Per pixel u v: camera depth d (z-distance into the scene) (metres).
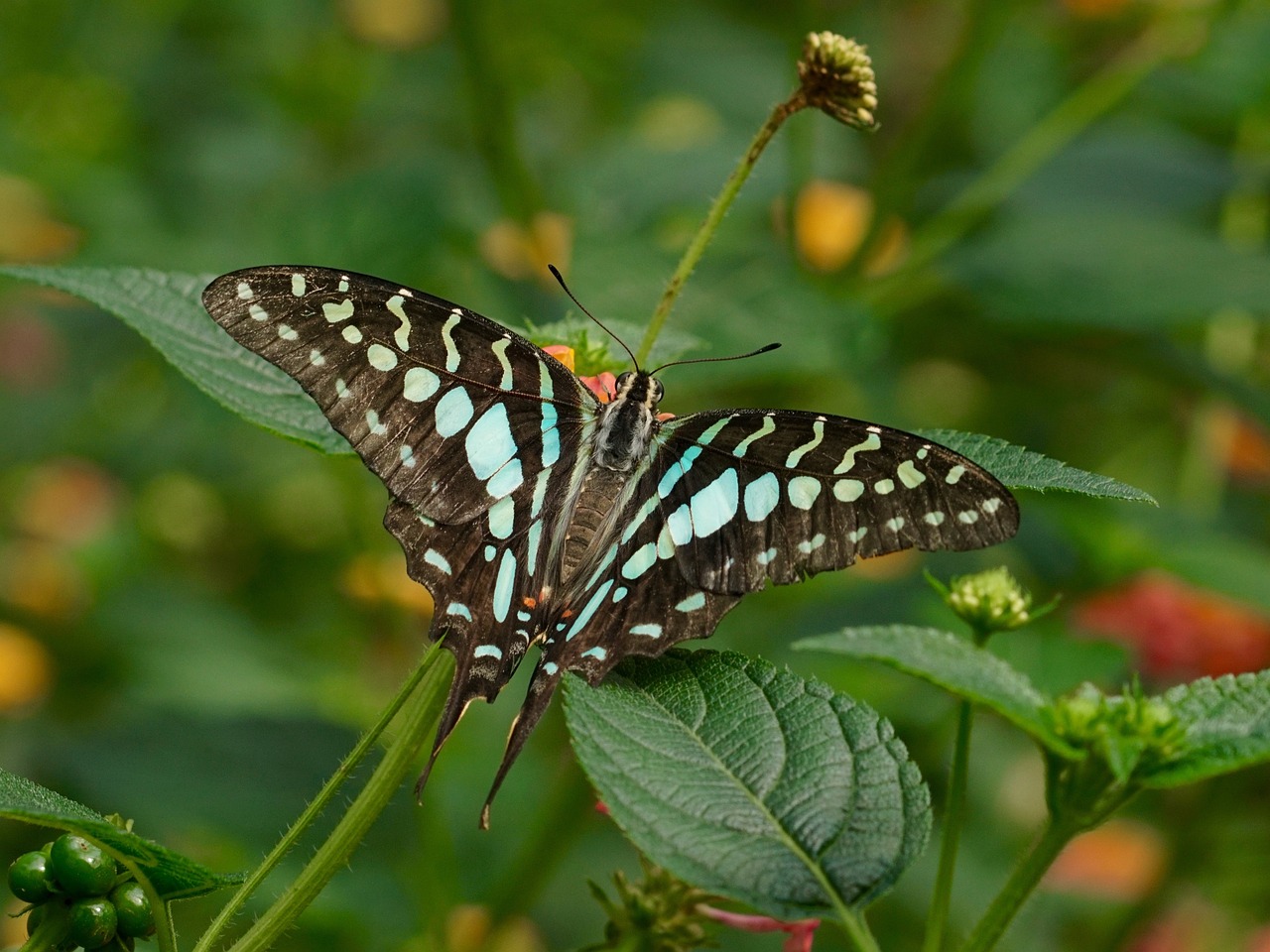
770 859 1.00
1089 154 1.38
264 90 1.59
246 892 1.01
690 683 1.02
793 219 1.17
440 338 1.04
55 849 1.00
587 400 1.04
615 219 1.32
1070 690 1.07
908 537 1.02
